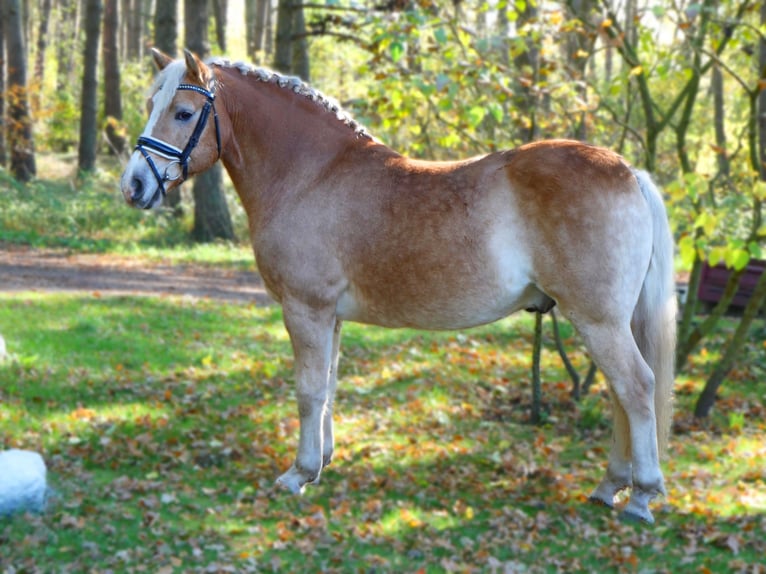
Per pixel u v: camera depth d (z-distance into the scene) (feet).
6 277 41.01
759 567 13.30
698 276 24.98
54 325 29.45
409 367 27.09
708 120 62.23
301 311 15.43
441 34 20.61
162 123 15.12
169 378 24.22
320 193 15.31
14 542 13.04
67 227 58.49
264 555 13.41
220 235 58.49
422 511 15.67
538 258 14.23
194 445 18.76
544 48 23.00
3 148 75.66
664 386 14.89
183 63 15.35
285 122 15.79
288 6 47.96
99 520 14.24
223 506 15.46
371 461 18.52
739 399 24.59
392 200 14.85
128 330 29.78
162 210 61.77
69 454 17.69
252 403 22.41
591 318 14.21
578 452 19.90
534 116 23.75
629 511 15.25
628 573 13.29
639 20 21.75
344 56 70.28
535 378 22.03
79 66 115.85
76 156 91.81
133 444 18.38
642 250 14.38
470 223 14.37
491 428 21.45
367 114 23.26
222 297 39.27
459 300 14.69
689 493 17.02
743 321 22.38
